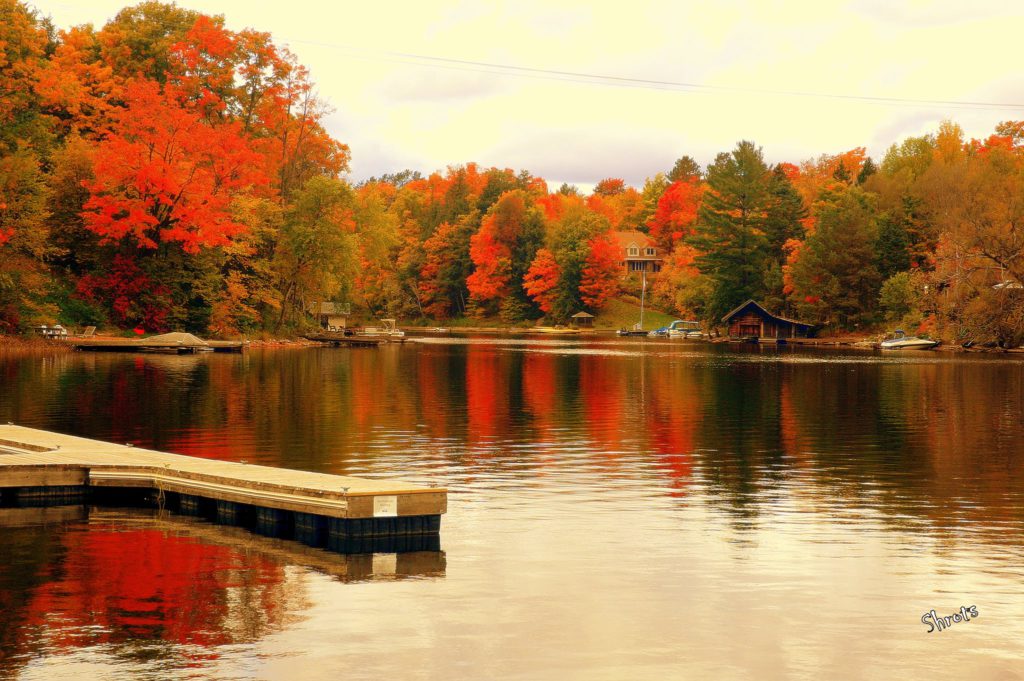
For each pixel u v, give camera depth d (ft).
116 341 233.14
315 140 344.08
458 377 176.96
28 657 37.29
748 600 44.52
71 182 253.03
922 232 411.13
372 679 35.53
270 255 304.30
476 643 39.19
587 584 46.93
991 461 84.28
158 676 35.50
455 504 64.95
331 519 55.88
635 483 72.84
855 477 76.07
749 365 234.38
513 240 617.62
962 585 46.75
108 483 66.59
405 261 639.76
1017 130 515.50
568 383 167.63
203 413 112.57
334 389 146.82
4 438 80.23
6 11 242.37
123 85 310.86
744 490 70.33
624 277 600.39
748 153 466.29
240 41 319.68
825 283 417.28
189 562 51.08
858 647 38.88
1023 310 323.98
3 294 218.79
